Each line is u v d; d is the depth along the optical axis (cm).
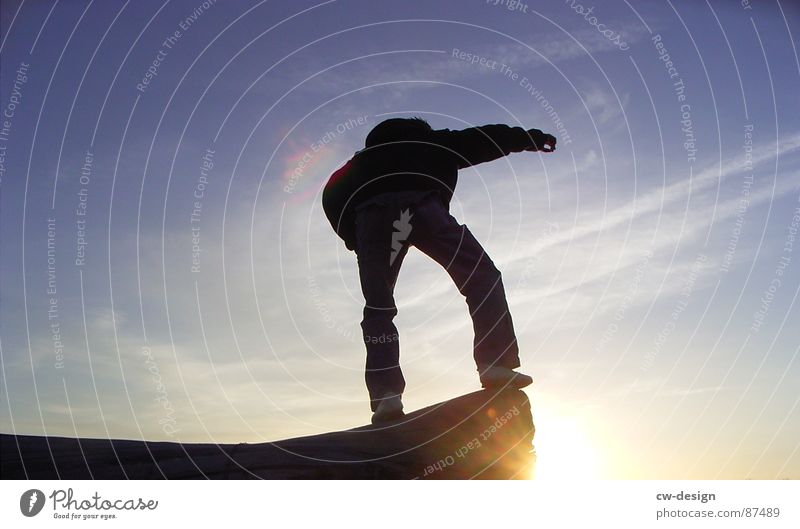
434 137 448
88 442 348
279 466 344
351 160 452
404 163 437
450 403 403
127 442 347
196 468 339
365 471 354
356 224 448
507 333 424
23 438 343
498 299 428
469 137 452
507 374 416
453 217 448
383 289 431
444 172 446
